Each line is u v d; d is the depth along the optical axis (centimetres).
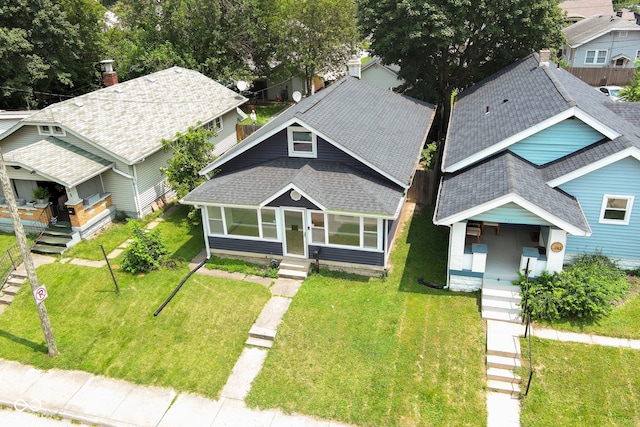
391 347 1416
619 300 1523
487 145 1784
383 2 2666
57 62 3556
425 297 1606
